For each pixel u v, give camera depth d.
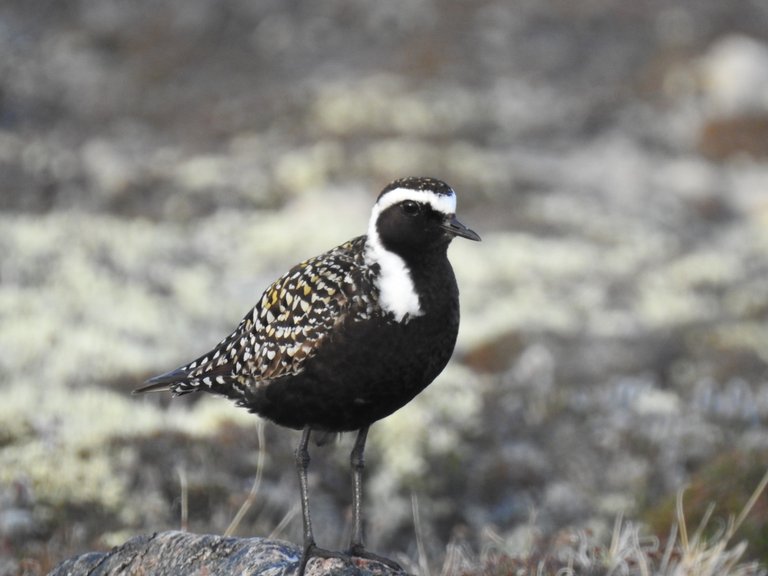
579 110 30.12
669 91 31.09
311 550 6.64
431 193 6.73
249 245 20.80
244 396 7.19
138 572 6.93
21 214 21.06
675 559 8.90
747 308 18.81
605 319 17.73
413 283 6.75
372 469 12.84
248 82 31.73
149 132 29.05
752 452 11.21
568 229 22.80
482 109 29.38
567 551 9.26
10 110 29.41
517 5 34.66
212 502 11.25
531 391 15.07
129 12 34.84
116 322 15.62
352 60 32.62
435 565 10.01
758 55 31.88
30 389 12.76
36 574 9.13
